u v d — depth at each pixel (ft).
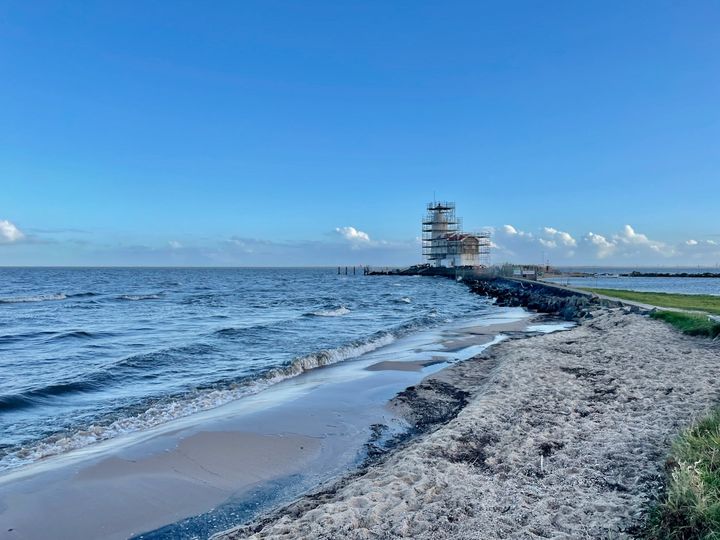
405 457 23.32
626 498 17.60
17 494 23.02
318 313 112.57
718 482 16.40
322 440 30.09
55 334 78.02
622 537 14.84
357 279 374.84
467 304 148.56
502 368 43.42
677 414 26.68
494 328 85.81
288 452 28.17
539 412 29.50
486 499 18.47
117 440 30.99
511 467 21.62
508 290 177.47
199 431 31.40
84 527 20.24
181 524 20.47
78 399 40.47
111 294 188.65
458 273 313.53
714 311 74.13
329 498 20.89
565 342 58.54
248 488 23.75
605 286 237.25
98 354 61.46
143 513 21.38
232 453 27.96
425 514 17.43
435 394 39.81
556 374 39.68
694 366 39.01
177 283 295.69
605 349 50.65
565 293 129.49
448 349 63.93
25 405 38.29
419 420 33.76
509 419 28.35
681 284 284.61
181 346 63.82
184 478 24.82
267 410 36.11
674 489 16.21
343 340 71.51
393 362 55.01
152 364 53.78
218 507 21.89
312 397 39.83
